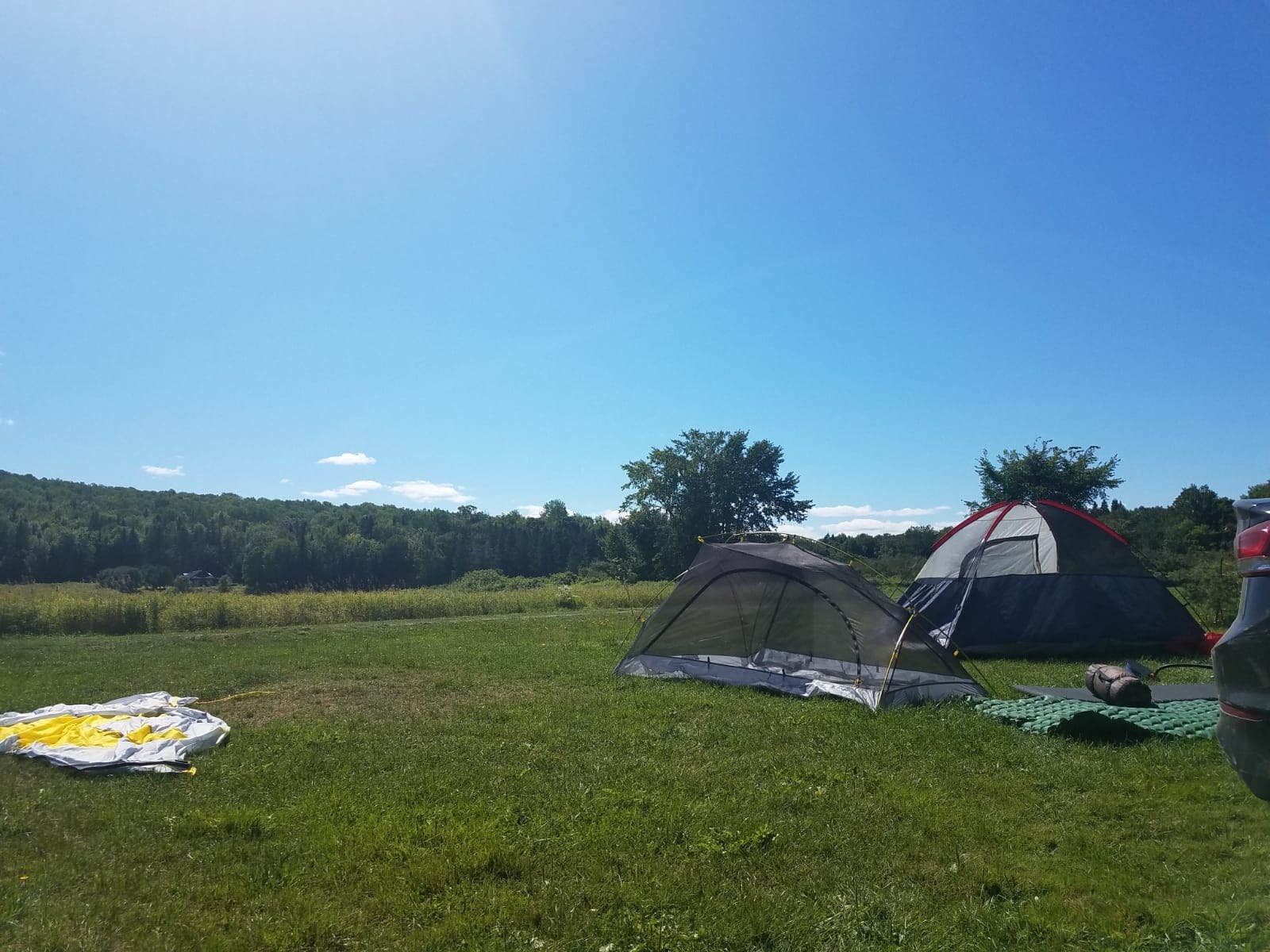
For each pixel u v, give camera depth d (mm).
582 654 13352
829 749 6977
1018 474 28656
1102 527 13281
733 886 4242
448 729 7789
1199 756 6461
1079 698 8641
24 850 4789
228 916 3980
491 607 26219
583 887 4223
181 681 11109
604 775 6184
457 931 3795
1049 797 5688
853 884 4289
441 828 5000
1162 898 4102
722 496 55938
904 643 9359
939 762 6543
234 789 5934
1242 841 4812
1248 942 3590
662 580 55406
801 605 10250
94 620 20734
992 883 4258
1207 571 14961
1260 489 19422
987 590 12898
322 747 7117
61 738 7129
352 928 3844
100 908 4027
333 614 23969
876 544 37562
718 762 6535
